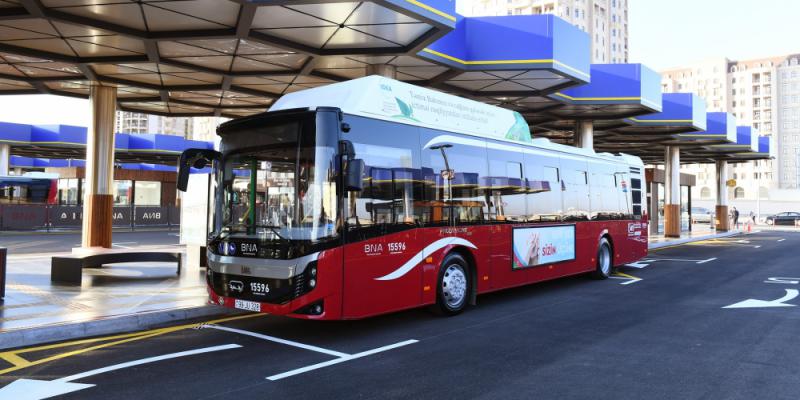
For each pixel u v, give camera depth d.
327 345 6.83
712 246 25.30
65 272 11.06
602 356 6.29
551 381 5.36
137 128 171.62
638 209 15.11
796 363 5.99
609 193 13.61
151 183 40.94
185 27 11.65
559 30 14.66
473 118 9.43
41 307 8.42
